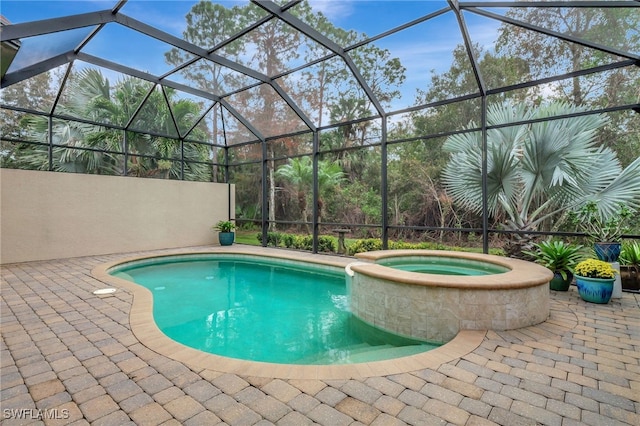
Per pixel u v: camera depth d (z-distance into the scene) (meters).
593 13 5.32
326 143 12.91
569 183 6.72
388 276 4.06
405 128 11.85
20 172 8.20
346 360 3.53
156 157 10.69
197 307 5.54
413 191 11.68
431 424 2.04
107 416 2.11
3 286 5.66
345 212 12.55
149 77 8.24
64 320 3.95
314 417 2.11
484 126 6.46
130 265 8.52
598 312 4.25
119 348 3.16
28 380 2.56
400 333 4.01
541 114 7.51
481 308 3.65
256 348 3.91
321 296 6.20
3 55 5.29
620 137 8.23
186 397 2.33
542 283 3.90
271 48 7.24
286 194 14.09
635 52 5.44
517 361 2.90
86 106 9.12
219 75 8.47
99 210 9.46
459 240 10.62
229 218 12.65
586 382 2.55
